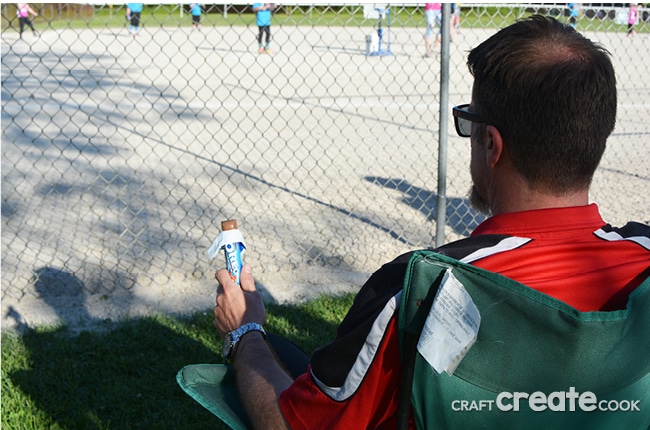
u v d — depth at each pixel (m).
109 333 4.16
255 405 1.49
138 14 20.44
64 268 5.15
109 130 9.90
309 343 4.10
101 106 11.62
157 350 4.01
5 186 7.10
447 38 4.53
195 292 4.86
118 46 21.25
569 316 1.21
